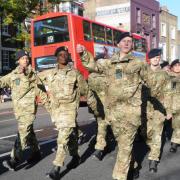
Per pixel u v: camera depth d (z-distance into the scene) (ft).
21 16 87.86
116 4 155.63
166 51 181.06
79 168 22.54
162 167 22.93
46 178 20.58
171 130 35.47
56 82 19.95
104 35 71.20
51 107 20.33
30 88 21.29
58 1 94.63
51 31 65.41
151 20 168.45
